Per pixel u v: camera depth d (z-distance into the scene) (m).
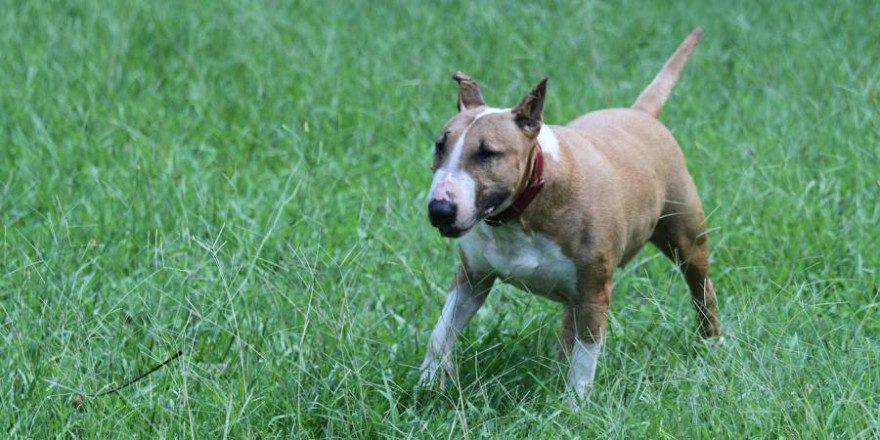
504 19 16.12
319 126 12.20
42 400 6.72
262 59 13.95
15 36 14.21
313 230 9.52
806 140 11.48
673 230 8.27
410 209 9.93
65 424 6.68
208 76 13.45
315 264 8.13
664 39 15.45
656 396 7.02
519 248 7.16
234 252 8.88
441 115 12.59
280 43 14.45
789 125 11.87
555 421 6.86
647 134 8.09
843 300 8.59
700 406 6.79
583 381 7.29
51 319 7.61
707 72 14.12
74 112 12.09
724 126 12.02
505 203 6.82
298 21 15.48
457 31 15.31
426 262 9.13
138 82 13.21
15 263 8.66
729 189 10.27
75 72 13.16
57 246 8.61
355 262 8.95
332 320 7.58
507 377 7.57
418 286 8.75
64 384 7.00
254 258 7.98
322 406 6.88
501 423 6.95
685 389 7.12
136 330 7.86
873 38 15.05
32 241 9.05
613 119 8.06
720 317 8.32
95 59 13.57
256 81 13.27
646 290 8.66
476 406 7.30
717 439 6.54
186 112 12.34
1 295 8.09
